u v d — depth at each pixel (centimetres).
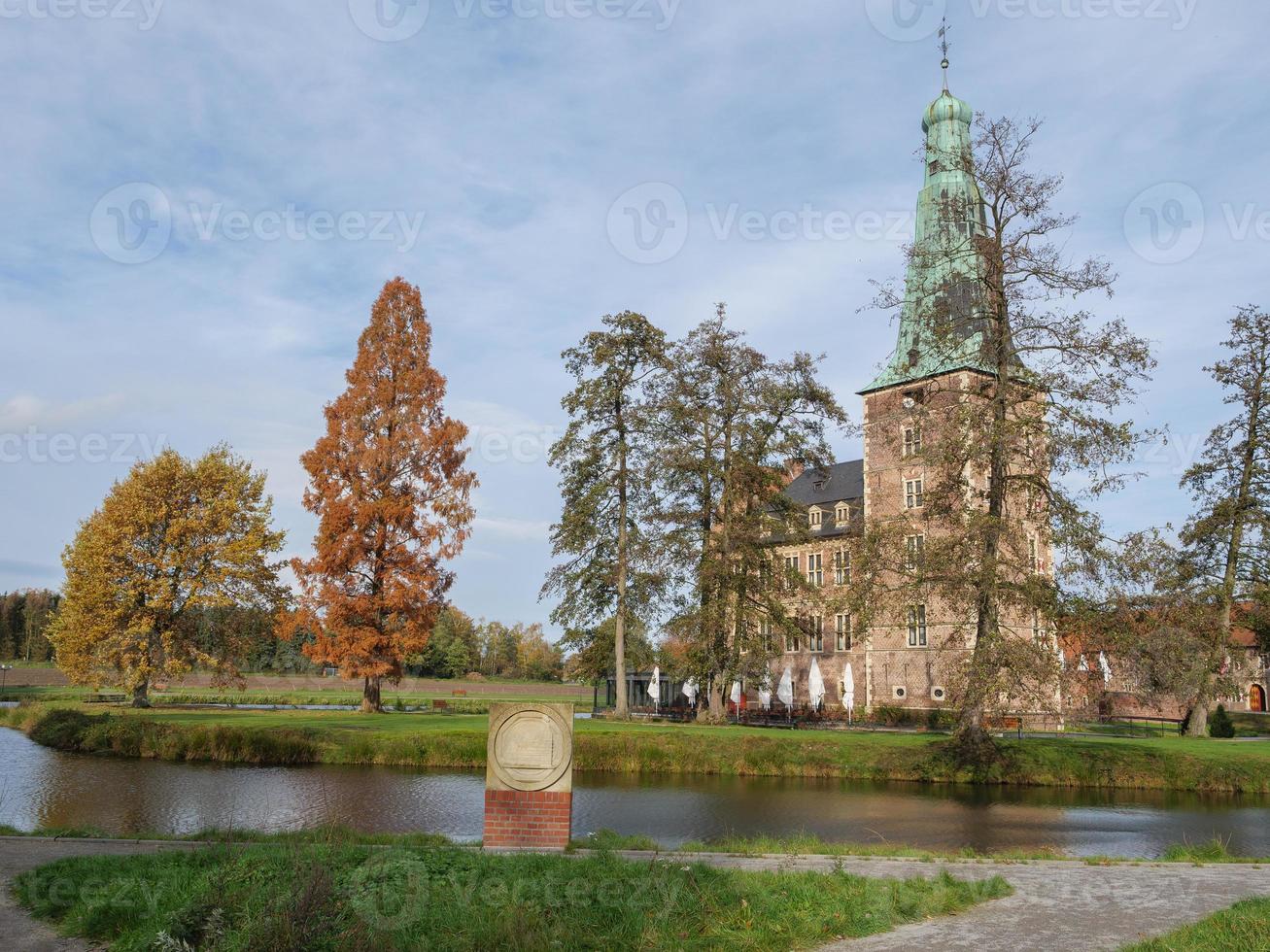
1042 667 2708
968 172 3041
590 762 3052
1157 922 911
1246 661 4153
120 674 4741
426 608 4325
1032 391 2933
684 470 4281
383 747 3036
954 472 2984
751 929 824
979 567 2820
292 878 826
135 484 4731
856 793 2559
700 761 3034
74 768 2805
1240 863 1310
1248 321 4266
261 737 3072
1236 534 4172
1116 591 2834
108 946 787
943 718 5238
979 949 805
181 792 2325
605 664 4769
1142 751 2973
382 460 4269
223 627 4959
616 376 4478
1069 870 1218
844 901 923
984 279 3019
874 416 3259
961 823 2044
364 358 4472
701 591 4191
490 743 1251
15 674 9169
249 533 4934
